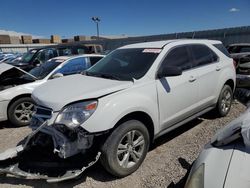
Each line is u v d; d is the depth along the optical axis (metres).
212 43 4.99
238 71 6.32
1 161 3.22
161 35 23.84
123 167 3.17
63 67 6.44
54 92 3.25
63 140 2.89
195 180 1.96
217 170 1.92
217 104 4.95
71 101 2.95
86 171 3.42
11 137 4.90
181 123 4.05
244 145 2.08
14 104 5.36
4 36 42.25
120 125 3.12
